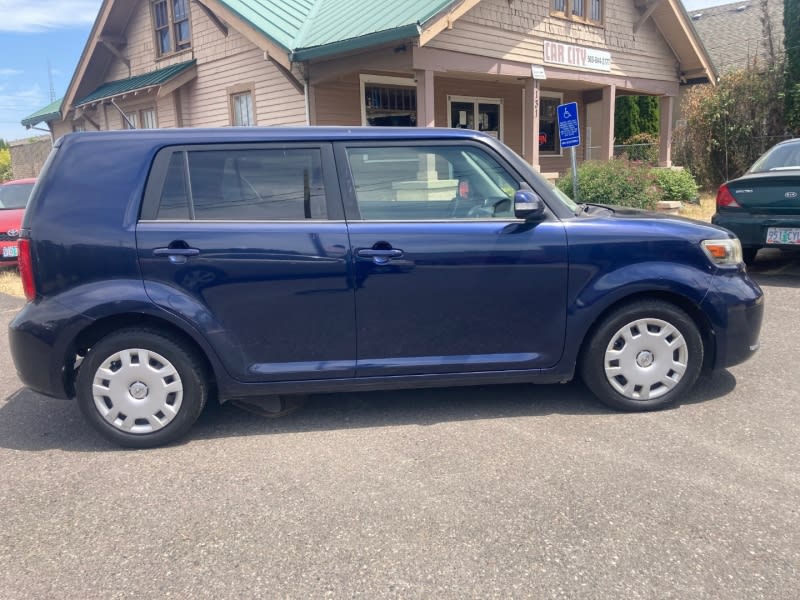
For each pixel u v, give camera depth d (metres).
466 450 3.57
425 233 3.73
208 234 3.62
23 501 3.17
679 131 17.64
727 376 4.60
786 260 8.96
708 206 13.59
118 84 16.77
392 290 3.73
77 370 3.83
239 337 3.69
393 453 3.57
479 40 11.30
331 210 3.74
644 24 15.41
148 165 3.66
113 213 3.60
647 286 3.83
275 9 12.11
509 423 3.92
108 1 15.65
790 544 2.65
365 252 3.68
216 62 13.84
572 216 3.92
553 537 2.74
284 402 4.27
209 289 3.62
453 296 3.77
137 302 3.54
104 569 2.63
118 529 2.91
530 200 3.63
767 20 17.27
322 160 3.76
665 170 13.84
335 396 4.48
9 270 10.14
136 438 3.71
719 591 2.39
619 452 3.48
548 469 3.32
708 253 3.92
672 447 3.52
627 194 11.79
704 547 2.64
